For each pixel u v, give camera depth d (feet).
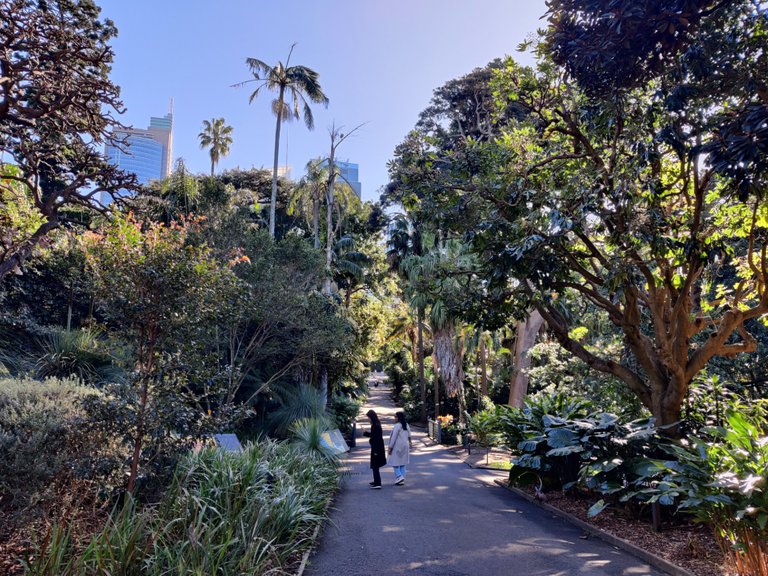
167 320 21.18
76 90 28.81
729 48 24.73
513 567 19.80
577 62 23.57
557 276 32.01
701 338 46.55
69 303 58.75
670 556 20.29
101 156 32.40
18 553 16.89
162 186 83.46
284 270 59.26
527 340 88.99
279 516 20.67
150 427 20.18
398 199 39.93
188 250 22.29
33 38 27.37
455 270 40.52
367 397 188.55
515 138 37.04
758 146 17.38
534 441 33.78
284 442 38.68
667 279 30.19
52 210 30.35
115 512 20.11
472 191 35.78
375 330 104.53
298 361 63.31
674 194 30.81
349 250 109.60
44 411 21.79
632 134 28.86
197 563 15.35
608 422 29.01
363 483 41.63
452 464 58.54
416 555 21.30
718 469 19.63
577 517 27.99
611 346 48.49
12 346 39.70
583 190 30.17
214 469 23.31
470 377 124.88
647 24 21.09
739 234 32.37
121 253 21.04
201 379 22.15
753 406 31.71
